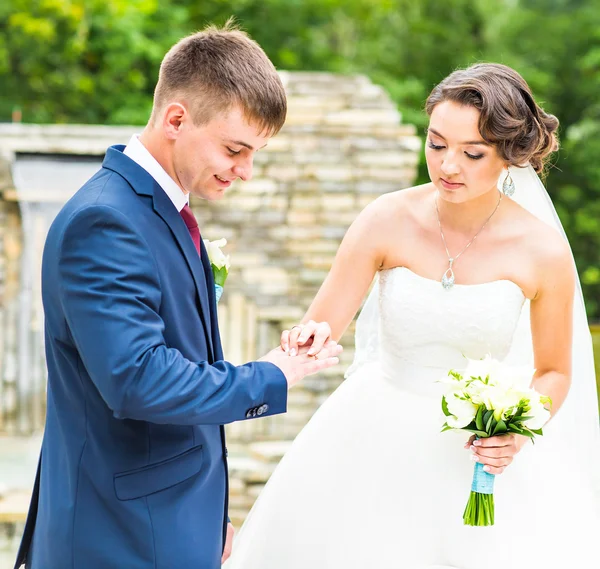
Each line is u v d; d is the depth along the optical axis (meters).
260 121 2.04
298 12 12.49
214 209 6.48
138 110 11.47
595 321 13.45
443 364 2.71
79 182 6.75
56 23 11.16
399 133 6.55
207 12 12.14
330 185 6.51
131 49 11.30
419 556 2.71
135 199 2.03
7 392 6.70
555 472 2.79
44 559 2.09
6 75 11.35
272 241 6.53
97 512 2.03
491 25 14.37
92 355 1.89
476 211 2.68
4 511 5.10
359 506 2.76
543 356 2.74
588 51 14.13
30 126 6.66
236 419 2.00
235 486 5.70
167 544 2.03
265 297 6.53
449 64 13.90
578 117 14.15
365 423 2.82
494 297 2.63
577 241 13.67
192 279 2.09
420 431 2.75
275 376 2.05
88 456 2.03
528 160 2.56
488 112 2.38
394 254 2.73
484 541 2.66
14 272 6.71
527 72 13.66
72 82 11.34
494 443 2.34
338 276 2.77
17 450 6.27
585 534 2.71
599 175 13.40
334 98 6.54
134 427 2.04
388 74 13.82
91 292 1.90
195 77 2.03
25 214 6.68
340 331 2.79
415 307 2.66
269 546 2.79
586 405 2.88
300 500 2.81
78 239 1.93
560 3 14.76
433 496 2.72
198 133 2.04
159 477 2.06
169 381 1.90
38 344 6.73
